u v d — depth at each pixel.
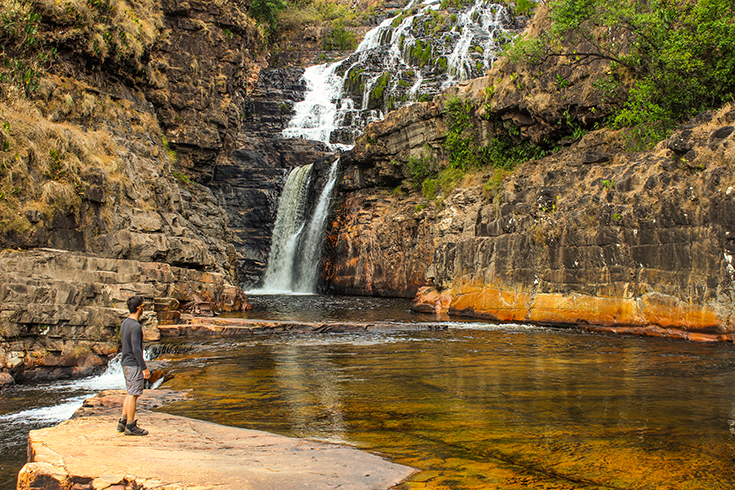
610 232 16.11
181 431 6.21
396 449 5.70
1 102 15.84
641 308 15.13
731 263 12.89
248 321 17.55
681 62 16.97
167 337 15.71
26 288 11.99
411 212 32.91
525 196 20.27
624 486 4.65
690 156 14.17
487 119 27.23
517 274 19.69
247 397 8.34
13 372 11.35
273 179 44.53
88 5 21.41
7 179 14.08
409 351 13.04
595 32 20.78
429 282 25.86
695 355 11.67
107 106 22.19
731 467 5.07
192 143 35.75
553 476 4.89
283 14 59.75
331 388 8.94
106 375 12.16
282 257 43.16
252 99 50.19
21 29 18.23
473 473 4.95
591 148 19.84
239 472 4.64
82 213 16.00
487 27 50.28
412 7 57.81
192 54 35.75
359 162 37.38
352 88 50.56
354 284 36.03
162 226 19.80
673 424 6.53
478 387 8.85
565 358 11.69
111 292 14.12
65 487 4.46
